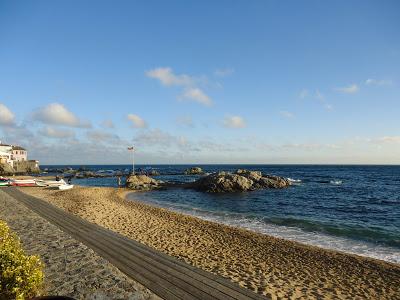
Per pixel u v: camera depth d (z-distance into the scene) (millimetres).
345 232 19781
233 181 46094
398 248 16156
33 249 10211
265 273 10945
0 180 41688
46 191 35188
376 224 22719
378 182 66188
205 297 7254
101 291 7168
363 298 9430
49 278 7828
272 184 50875
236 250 14008
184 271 8852
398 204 33844
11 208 18984
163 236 15711
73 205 23797
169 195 42125
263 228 20875
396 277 11305
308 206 32062
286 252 14133
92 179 79375
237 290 7672
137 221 19375
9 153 83062
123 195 40469
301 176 90375
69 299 5148
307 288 9836
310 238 18188
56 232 12602
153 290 7574
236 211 28562
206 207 31125
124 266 9188
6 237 7398
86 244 11422
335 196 40688
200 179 51125
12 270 5590
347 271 11820
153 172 101312
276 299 8562
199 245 14438
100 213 21016
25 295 5562
